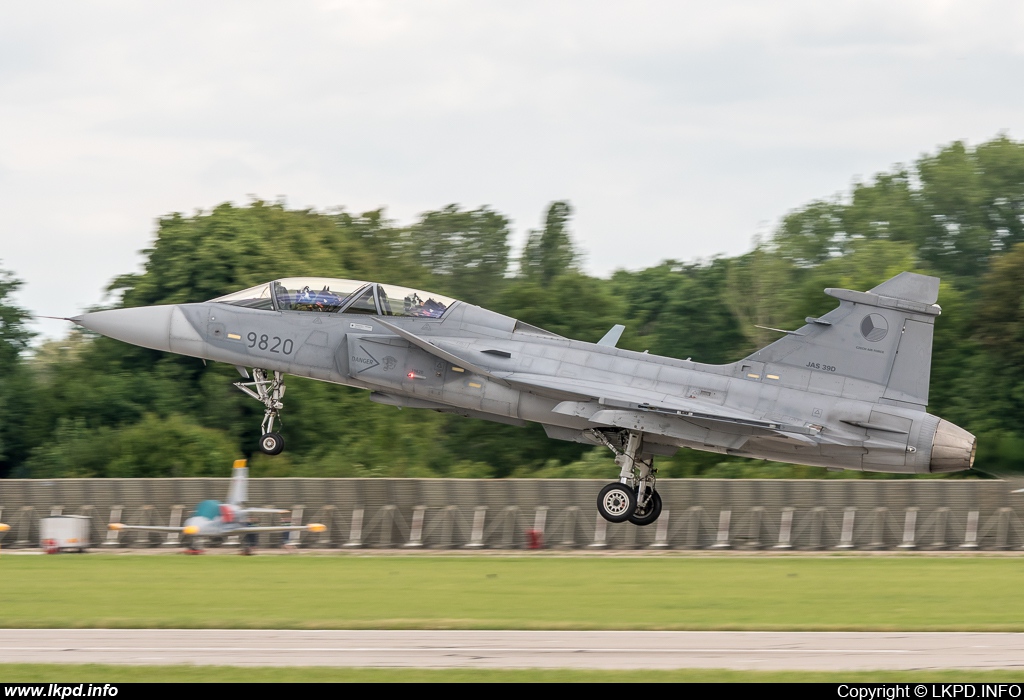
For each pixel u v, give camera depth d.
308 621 47.41
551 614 50.25
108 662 38.59
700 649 41.78
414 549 82.56
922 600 55.38
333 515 83.56
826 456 72.62
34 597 53.62
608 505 74.00
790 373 72.75
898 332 71.69
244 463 78.56
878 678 36.28
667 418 70.81
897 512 83.50
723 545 82.88
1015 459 113.88
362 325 74.94
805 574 65.38
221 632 45.19
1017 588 59.78
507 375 71.62
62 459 128.88
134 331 76.50
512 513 83.62
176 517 84.19
